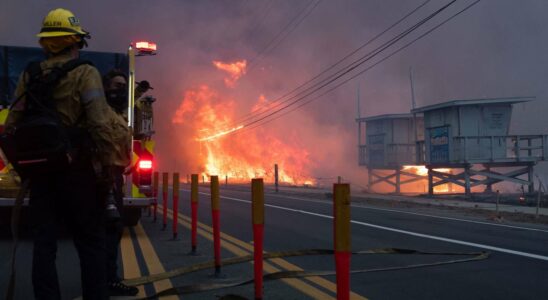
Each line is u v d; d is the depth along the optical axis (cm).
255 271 388
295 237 821
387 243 771
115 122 309
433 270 570
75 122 299
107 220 356
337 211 238
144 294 449
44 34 310
